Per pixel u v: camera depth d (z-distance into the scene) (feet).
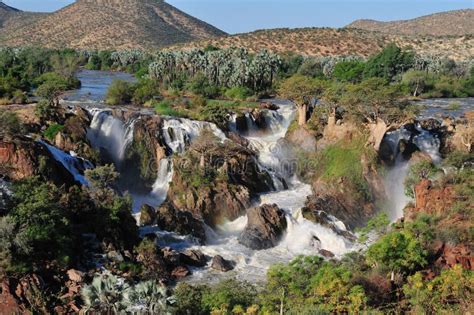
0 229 151.84
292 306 135.23
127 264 170.81
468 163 254.06
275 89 459.32
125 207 193.06
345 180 256.32
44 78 455.63
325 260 182.29
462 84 547.90
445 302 141.69
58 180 208.03
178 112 334.44
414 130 303.27
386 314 138.72
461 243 168.35
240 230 223.71
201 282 175.22
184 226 208.74
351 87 290.97
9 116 224.74
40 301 147.43
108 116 278.67
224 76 471.21
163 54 507.71
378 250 154.10
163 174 259.19
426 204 198.49
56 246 163.12
